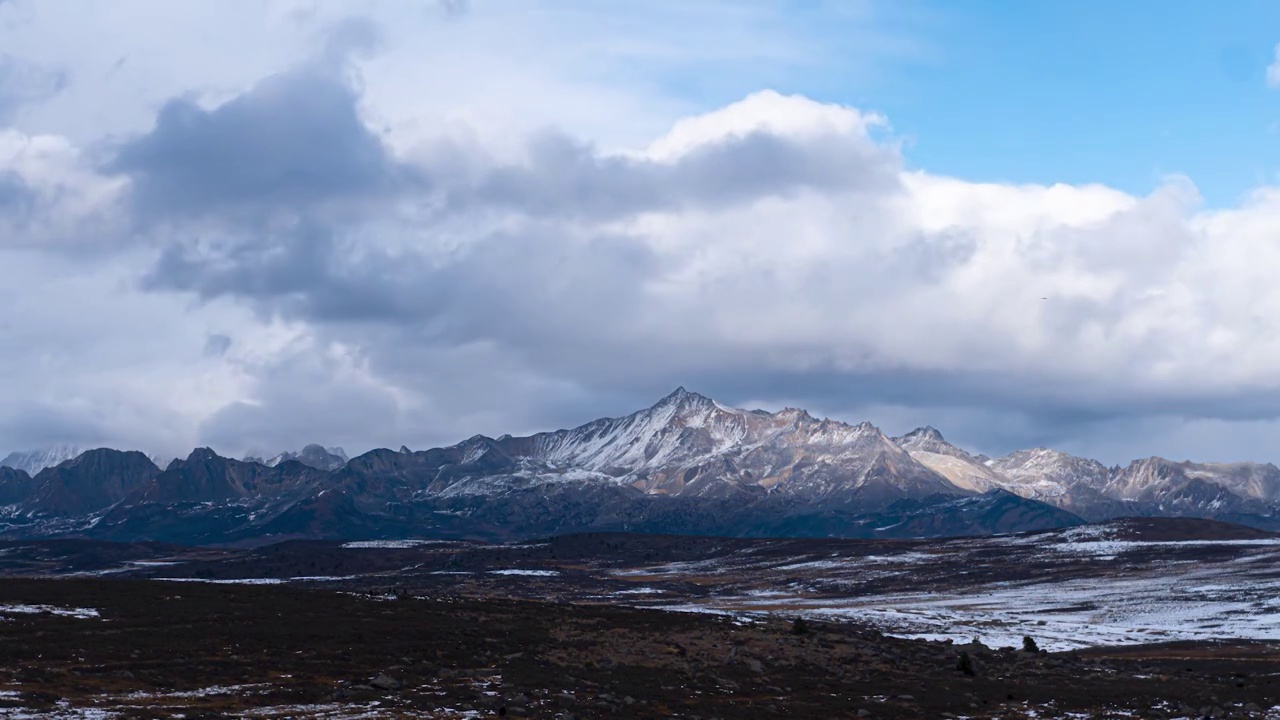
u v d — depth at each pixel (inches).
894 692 3523.6
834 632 4645.7
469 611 4478.3
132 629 3622.0
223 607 4190.5
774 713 3117.6
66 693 2775.6
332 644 3612.2
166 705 2736.2
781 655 3988.7
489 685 3196.4
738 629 4407.0
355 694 2970.0
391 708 2837.1
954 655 4340.6
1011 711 3294.8
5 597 4074.8
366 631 3855.8
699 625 4443.9
